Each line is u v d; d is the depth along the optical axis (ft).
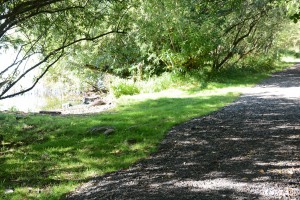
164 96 50.44
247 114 34.24
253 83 61.16
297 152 21.24
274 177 17.13
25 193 17.26
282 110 35.45
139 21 45.78
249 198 14.75
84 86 82.89
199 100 44.39
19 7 19.30
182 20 57.06
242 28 76.95
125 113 37.32
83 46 62.39
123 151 23.94
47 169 21.01
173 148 23.95
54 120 35.22
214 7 36.27
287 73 80.33
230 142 24.49
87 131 29.37
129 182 17.90
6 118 32.94
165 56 62.03
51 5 23.91
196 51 60.75
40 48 25.43
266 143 23.63
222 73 69.10
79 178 19.19
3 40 22.80
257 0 57.67
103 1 24.35
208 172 18.58
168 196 15.58
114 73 76.07
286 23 99.60
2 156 24.11
